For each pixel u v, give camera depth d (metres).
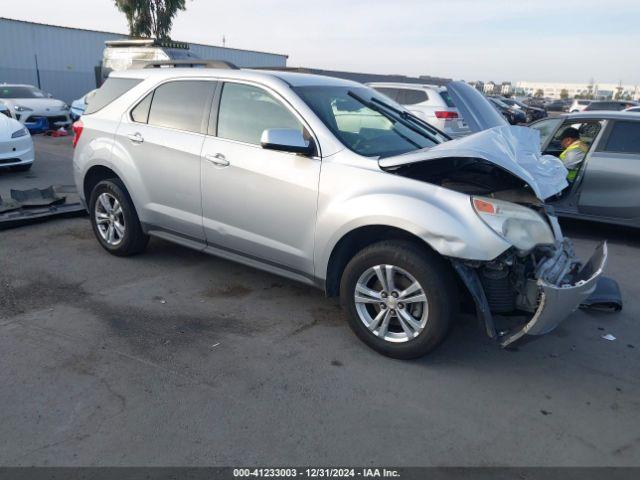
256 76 4.26
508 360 3.70
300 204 3.83
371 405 3.12
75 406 2.99
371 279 3.66
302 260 3.93
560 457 2.75
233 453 2.68
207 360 3.53
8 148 8.95
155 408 3.00
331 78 4.71
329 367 3.51
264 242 4.12
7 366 3.36
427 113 11.75
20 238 5.91
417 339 3.46
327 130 3.82
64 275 4.88
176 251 5.60
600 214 6.70
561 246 3.73
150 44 17.47
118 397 3.09
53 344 3.65
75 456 2.61
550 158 3.97
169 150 4.59
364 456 2.70
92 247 5.67
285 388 3.25
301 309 4.36
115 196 5.12
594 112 7.10
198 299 4.47
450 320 3.38
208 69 4.61
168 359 3.52
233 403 3.08
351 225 3.55
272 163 3.96
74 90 25.64
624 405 3.23
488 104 4.74
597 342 4.03
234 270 5.12
